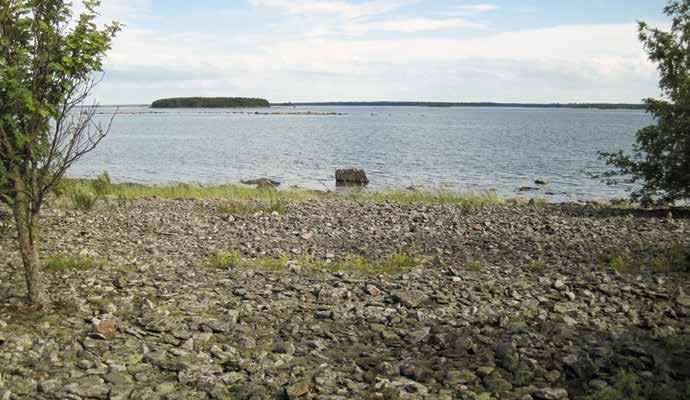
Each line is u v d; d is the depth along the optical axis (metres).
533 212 22.70
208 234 16.47
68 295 8.99
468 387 6.18
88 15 7.99
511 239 16.39
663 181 22.14
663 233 17.44
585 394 6.02
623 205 26.17
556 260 13.30
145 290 9.62
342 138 102.25
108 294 9.29
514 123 198.25
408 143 89.31
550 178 46.44
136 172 49.75
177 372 6.40
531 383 6.28
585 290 10.15
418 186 39.97
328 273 11.56
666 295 9.66
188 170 51.66
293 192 31.03
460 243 15.73
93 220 18.02
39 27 7.70
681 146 20.98
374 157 65.31
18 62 7.51
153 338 7.42
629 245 15.30
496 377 6.35
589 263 12.91
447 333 7.82
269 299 9.47
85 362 6.44
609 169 52.53
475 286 10.48
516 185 42.25
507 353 6.92
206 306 8.84
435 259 13.45
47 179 8.35
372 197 28.78
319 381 6.19
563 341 7.44
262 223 18.69
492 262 13.14
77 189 25.03
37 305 8.29
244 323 8.23
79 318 8.00
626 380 5.88
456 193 31.27
